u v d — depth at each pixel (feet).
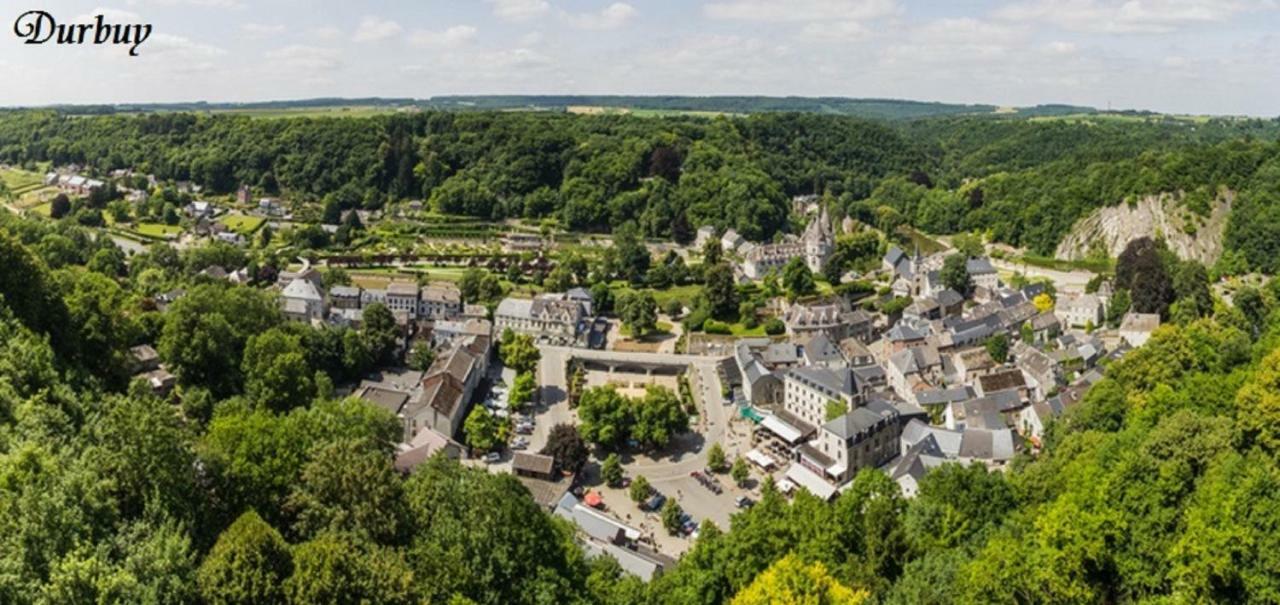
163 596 192.44
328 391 595.47
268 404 515.50
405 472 440.45
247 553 202.69
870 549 305.53
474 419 602.85
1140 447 309.83
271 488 265.13
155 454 234.38
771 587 241.35
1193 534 232.94
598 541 463.42
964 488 351.25
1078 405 510.99
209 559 205.26
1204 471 280.92
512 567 265.75
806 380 644.69
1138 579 244.63
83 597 179.83
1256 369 411.75
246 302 634.43
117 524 211.61
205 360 539.29
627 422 620.49
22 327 381.40
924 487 372.58
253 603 198.29
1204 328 603.26
